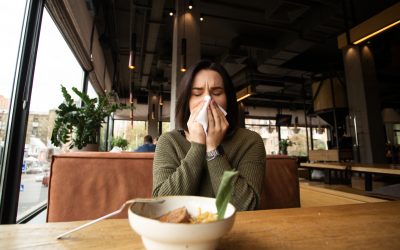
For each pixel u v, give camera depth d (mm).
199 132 738
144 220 300
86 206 1045
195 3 4031
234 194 668
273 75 8125
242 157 868
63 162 1078
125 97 10086
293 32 5340
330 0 4090
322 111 6703
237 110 988
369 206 667
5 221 1700
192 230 280
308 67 6961
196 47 3857
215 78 923
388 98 9727
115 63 6211
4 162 1726
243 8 4742
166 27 5465
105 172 1104
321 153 4969
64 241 401
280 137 11789
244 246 398
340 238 436
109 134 9078
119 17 4953
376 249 393
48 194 1042
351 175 3807
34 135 2158
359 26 3424
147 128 9383
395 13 2902
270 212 598
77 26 3186
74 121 2248
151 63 6453
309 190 1596
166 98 9961
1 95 1660
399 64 5484
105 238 417
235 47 5879
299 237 439
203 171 812
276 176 1318
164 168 776
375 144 4484
